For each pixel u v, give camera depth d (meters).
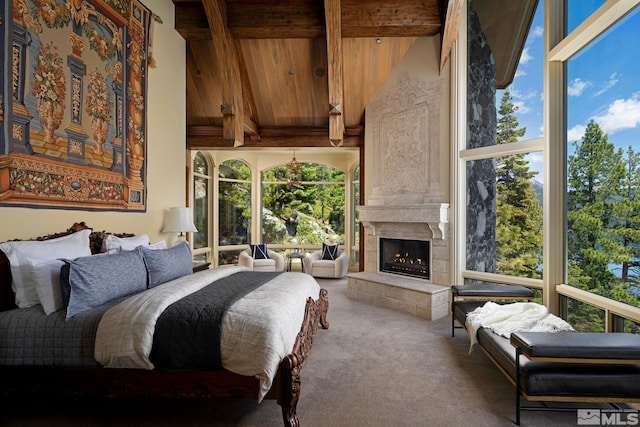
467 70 4.55
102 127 3.13
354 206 8.60
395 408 2.23
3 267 2.24
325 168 8.92
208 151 7.81
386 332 3.75
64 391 2.11
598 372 1.95
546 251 3.49
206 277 2.99
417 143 4.96
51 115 2.60
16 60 2.33
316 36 4.72
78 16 2.84
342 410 2.20
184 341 2.03
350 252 8.66
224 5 4.43
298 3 4.52
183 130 4.66
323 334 3.68
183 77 4.68
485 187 4.30
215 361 2.01
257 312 2.12
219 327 2.04
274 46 5.16
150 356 2.04
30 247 2.32
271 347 1.95
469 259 4.48
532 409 2.06
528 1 3.82
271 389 2.03
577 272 3.25
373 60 5.21
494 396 2.39
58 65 2.65
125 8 3.46
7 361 2.11
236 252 8.71
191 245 7.00
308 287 3.15
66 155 2.74
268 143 6.54
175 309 2.16
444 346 3.33
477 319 2.94
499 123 4.15
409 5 4.45
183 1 4.43
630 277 2.62
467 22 4.55
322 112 6.17
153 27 3.97
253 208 8.86
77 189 2.85
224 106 4.69
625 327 2.67
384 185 5.45
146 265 2.88
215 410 2.22
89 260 2.34
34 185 2.47
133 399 2.36
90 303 2.23
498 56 4.17
